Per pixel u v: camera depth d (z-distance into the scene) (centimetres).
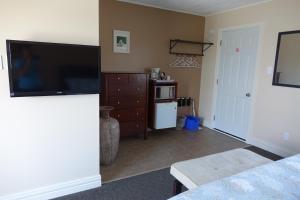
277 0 321
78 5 196
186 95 466
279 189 130
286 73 314
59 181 215
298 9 296
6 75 177
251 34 365
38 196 205
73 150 216
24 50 174
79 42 202
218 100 442
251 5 360
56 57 187
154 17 399
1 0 167
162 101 398
